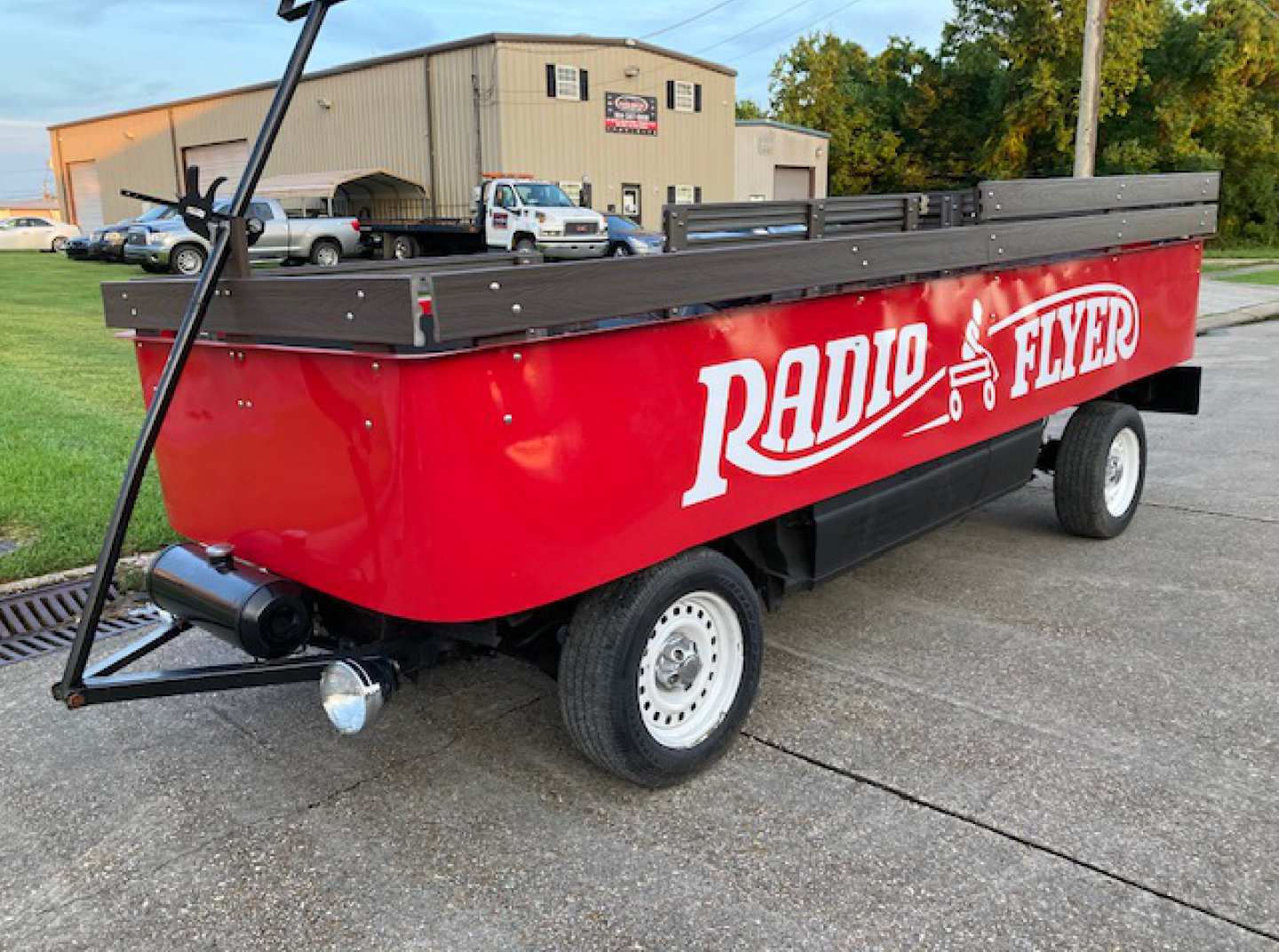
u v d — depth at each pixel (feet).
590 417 9.42
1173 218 19.19
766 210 11.64
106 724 12.58
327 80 117.19
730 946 8.52
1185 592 16.43
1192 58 130.11
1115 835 9.91
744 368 10.94
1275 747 11.52
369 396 8.77
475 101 103.65
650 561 10.22
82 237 94.22
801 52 163.94
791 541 12.63
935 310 13.74
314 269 12.99
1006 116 131.75
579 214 76.54
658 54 113.50
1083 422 18.47
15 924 9.00
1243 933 8.55
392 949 8.58
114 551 9.41
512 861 9.73
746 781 11.05
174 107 138.82
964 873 9.39
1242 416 30.96
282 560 10.36
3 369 35.14
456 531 8.67
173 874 9.64
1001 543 19.20
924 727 12.13
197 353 10.81
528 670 13.98
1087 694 12.92
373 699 9.37
